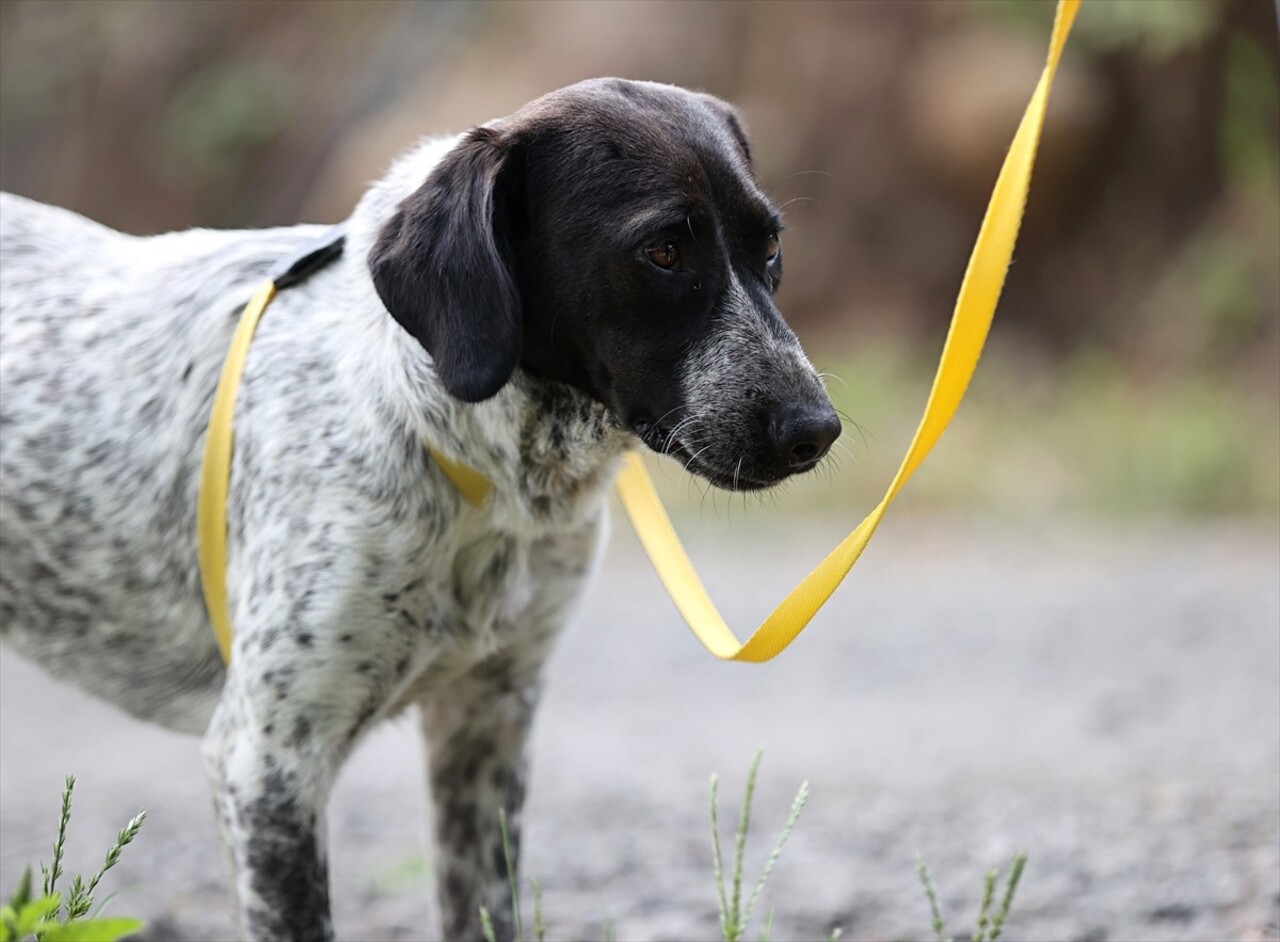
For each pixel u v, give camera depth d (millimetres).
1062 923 6996
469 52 29609
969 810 9055
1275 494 21203
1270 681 12609
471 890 6773
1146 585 17172
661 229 5723
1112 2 25234
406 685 6234
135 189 33188
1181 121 25641
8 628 6906
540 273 5910
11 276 6969
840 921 7312
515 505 6070
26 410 6680
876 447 22531
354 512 5914
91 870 8711
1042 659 14188
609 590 18891
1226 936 6613
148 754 12945
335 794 10883
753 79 27609
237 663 6012
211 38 33594
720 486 5891
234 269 6621
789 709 13008
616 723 12836
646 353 5820
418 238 5730
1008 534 20484
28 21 34500
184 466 6473
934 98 26297
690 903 7711
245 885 5922
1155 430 22500
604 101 5988
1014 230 4758
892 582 18234
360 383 6000
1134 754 10406
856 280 26578
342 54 32156
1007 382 24438
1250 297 24328
